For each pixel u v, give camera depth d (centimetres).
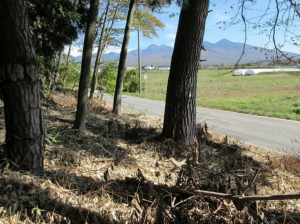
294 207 345
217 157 495
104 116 856
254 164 501
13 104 301
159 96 2466
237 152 528
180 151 517
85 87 559
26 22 292
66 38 731
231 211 288
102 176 360
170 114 559
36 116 318
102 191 300
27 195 269
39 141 325
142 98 2217
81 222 252
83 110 561
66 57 1677
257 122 1094
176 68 551
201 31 540
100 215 263
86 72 552
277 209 336
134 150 513
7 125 312
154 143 559
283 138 818
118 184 342
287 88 2975
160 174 401
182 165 335
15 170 307
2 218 226
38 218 238
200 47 552
